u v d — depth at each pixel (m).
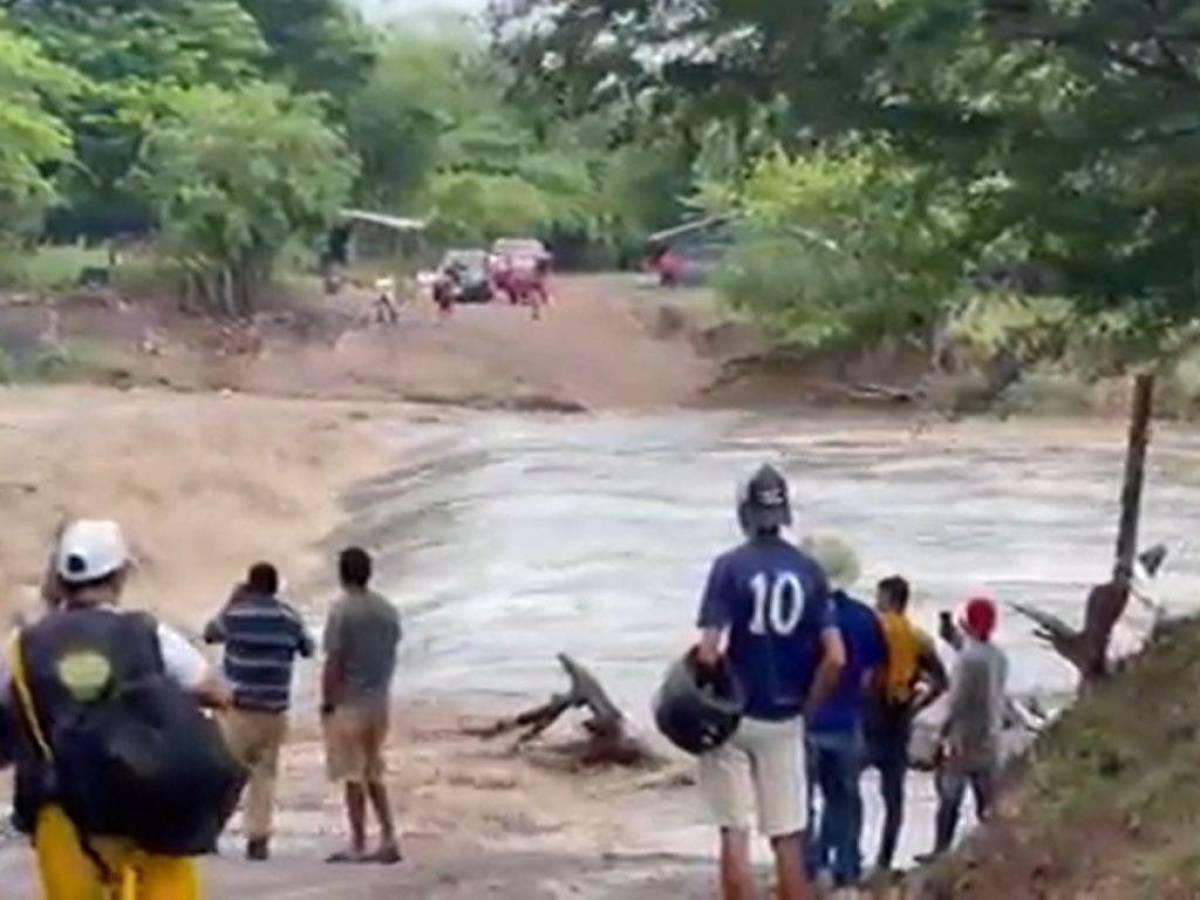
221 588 44.72
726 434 67.38
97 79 98.31
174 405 68.00
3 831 18.42
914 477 55.53
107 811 7.04
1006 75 13.26
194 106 92.88
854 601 14.71
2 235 87.75
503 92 14.77
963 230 15.70
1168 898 9.96
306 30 114.81
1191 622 14.80
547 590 41.03
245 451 57.19
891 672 16.14
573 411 77.44
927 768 20.39
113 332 82.88
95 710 7.06
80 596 7.29
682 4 14.01
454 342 84.62
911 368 71.88
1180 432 58.28
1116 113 12.73
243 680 16.75
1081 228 13.58
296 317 88.12
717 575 11.51
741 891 11.65
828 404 74.38
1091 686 14.82
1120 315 15.02
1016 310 16.44
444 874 15.97
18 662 7.15
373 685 17.06
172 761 7.04
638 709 30.23
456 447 63.03
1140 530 45.47
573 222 121.12
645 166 16.34
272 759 16.94
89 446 54.84
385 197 117.88
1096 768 12.22
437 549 46.34
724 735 11.48
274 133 91.00
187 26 102.50
